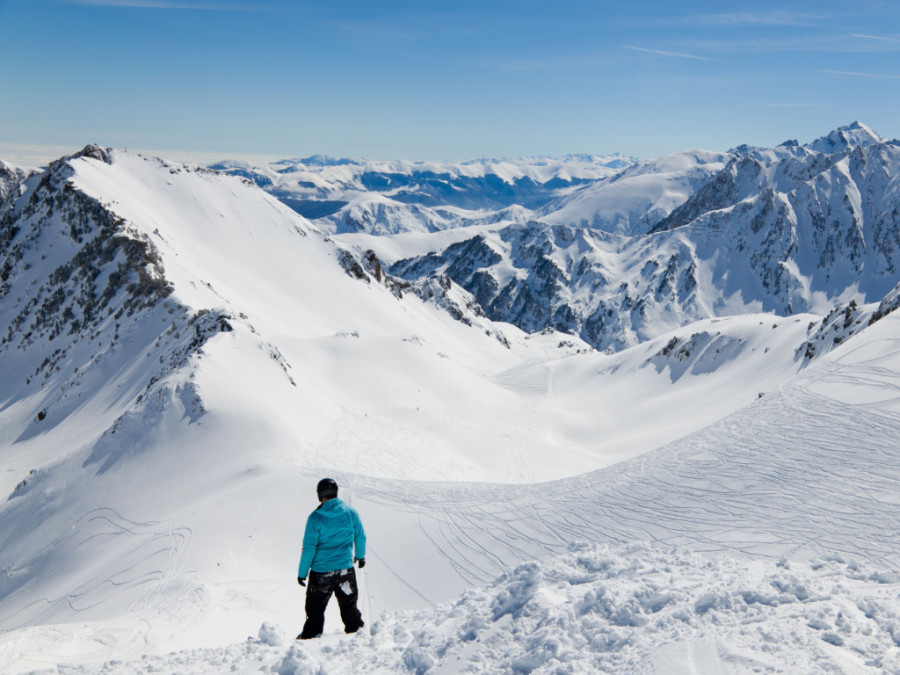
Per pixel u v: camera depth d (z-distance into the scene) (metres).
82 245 117.19
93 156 160.50
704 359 112.38
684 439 28.92
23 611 35.66
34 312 109.50
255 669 8.03
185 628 19.36
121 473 50.91
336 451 56.56
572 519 24.06
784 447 22.80
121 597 30.41
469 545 26.05
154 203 157.12
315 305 162.00
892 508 16.11
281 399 63.41
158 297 93.56
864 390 25.97
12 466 68.62
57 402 81.75
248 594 26.94
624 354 135.00
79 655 14.55
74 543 43.91
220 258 154.12
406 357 106.25
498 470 67.50
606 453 79.25
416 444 68.31
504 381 144.00
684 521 19.47
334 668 7.81
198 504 41.91
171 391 57.97
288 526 36.62
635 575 9.09
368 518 33.09
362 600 24.05
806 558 14.48
